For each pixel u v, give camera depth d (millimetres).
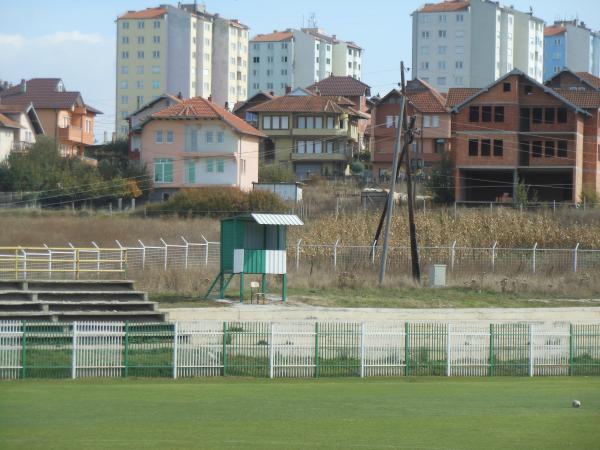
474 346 59375
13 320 66875
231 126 171125
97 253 89562
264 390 51000
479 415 43750
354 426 40656
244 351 56375
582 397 49844
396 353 58281
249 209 133875
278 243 80625
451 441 37625
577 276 96875
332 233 112062
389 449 35938
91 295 74875
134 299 76062
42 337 54219
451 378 57500
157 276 86875
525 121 155375
